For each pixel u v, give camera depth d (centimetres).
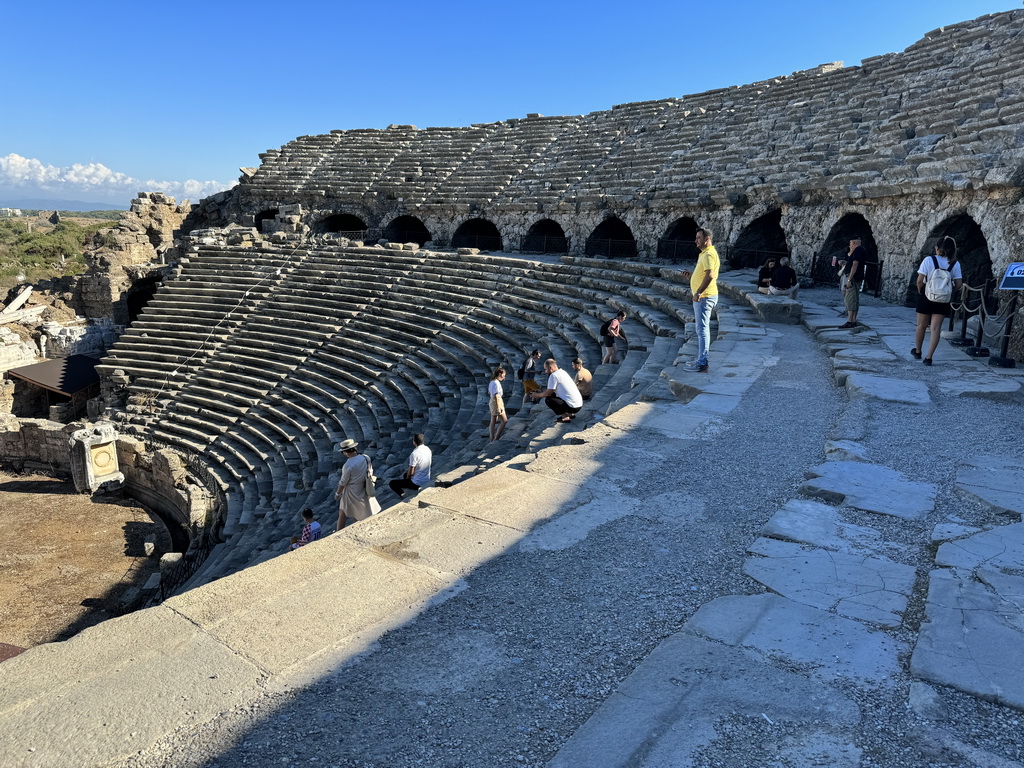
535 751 347
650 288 2373
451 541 576
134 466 2828
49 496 2789
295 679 393
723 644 429
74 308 4275
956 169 1912
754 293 1938
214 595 478
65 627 1805
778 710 368
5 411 3600
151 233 4828
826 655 417
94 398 3509
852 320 1538
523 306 2736
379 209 4400
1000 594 469
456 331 2739
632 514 635
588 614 473
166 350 3456
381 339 2955
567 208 3659
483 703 383
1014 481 677
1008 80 2219
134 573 2131
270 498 2256
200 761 331
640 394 1160
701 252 1191
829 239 2522
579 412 1232
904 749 341
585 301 2478
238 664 402
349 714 369
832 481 688
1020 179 1641
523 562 543
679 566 539
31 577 2089
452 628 453
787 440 850
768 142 3100
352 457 1126
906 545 562
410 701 381
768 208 2802
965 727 354
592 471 741
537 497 671
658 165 3538
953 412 933
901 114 2500
